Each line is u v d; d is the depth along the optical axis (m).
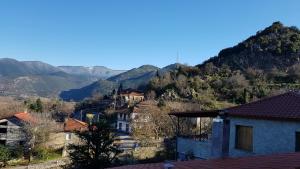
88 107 127.06
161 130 61.34
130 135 74.69
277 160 12.34
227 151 16.58
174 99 91.62
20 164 53.78
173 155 38.28
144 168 13.84
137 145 54.31
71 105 137.12
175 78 120.19
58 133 63.22
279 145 20.83
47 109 114.94
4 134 62.22
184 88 101.94
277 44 141.62
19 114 67.31
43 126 60.03
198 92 98.00
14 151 56.25
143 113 72.06
